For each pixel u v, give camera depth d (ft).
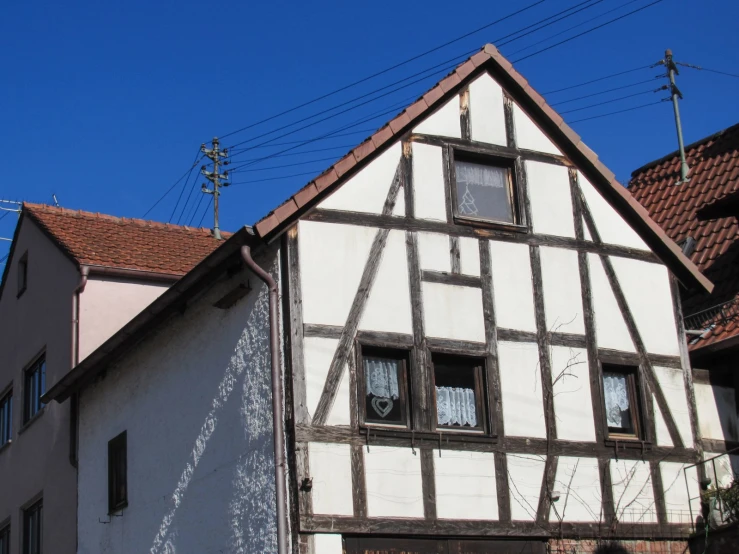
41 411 64.08
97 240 66.59
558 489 44.01
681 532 46.29
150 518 48.75
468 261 45.16
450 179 45.96
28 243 70.79
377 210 43.86
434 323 43.55
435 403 42.57
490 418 43.52
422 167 45.50
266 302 42.11
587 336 47.03
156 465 49.03
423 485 41.11
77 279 61.26
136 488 50.65
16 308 71.46
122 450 53.16
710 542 45.85
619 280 48.73
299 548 38.34
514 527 42.47
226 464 43.24
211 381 45.34
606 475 45.37
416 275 43.83
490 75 48.65
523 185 47.80
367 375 41.96
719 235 58.54
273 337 41.01
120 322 61.26
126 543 50.72
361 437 40.50
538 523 43.06
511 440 43.62
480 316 44.68
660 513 46.14
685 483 47.29
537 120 49.11
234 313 44.34
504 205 47.65
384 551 39.83
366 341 41.86
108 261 62.54
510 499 42.80
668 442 47.57
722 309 52.01
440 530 40.83
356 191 43.68
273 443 40.16
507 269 46.01
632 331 48.32
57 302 63.62
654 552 45.62
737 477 47.50
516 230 46.80
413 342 42.80
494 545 42.16
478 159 47.55
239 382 43.19
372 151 44.14
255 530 40.52
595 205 49.26
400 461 40.96
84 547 55.01
